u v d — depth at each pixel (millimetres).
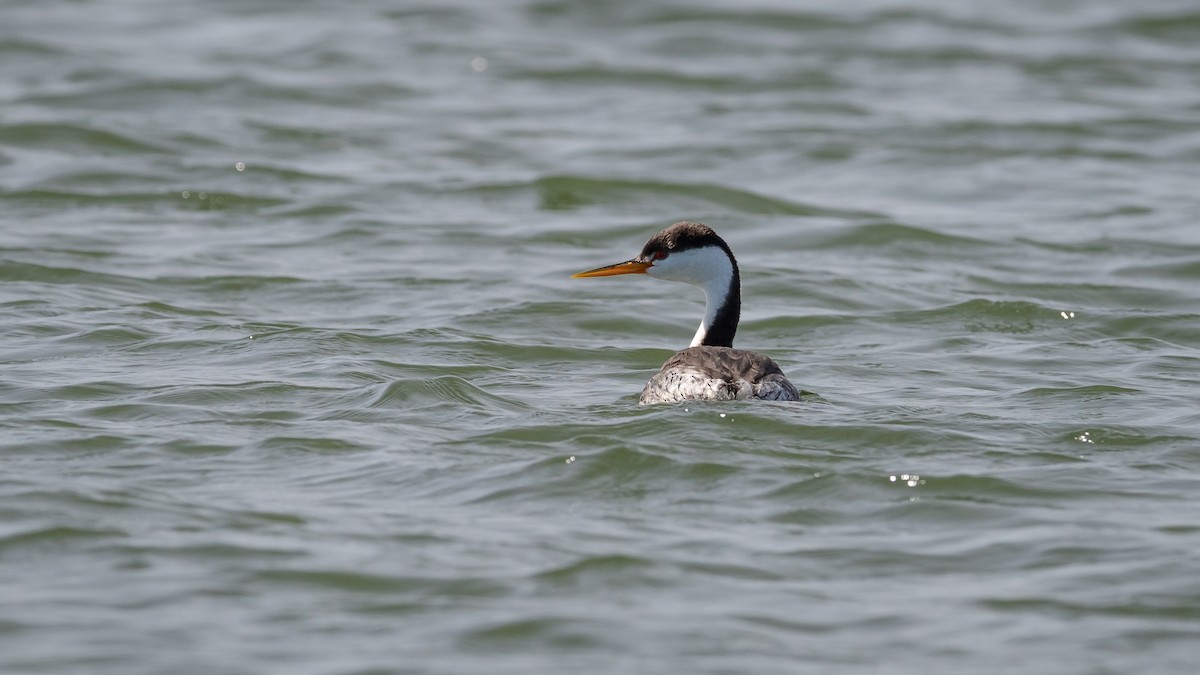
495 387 15484
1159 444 13359
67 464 12461
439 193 25406
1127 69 33719
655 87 32531
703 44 35312
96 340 16844
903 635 9664
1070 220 24250
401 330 17891
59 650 9242
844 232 23375
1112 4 38906
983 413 14336
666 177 26641
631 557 10758
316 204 24453
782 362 17016
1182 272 21547
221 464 12570
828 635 9664
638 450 12680
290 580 10312
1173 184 26234
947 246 22938
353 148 27938
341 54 33844
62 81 30953
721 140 28672
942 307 19594
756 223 24250
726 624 9781
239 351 16594
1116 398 15086
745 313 19547
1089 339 18203
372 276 20734
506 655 9344
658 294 20281
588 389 15500
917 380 16094
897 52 34875
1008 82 32844
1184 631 9695
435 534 11133
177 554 10680
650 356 17266
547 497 11906
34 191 24281
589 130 29484
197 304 19047
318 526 11234
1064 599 10156
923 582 10461
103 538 10891
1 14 36125
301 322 18266
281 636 9531
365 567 10516
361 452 12891
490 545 10945
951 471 12461
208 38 34969
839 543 11117
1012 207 25031
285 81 31609
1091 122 29859
